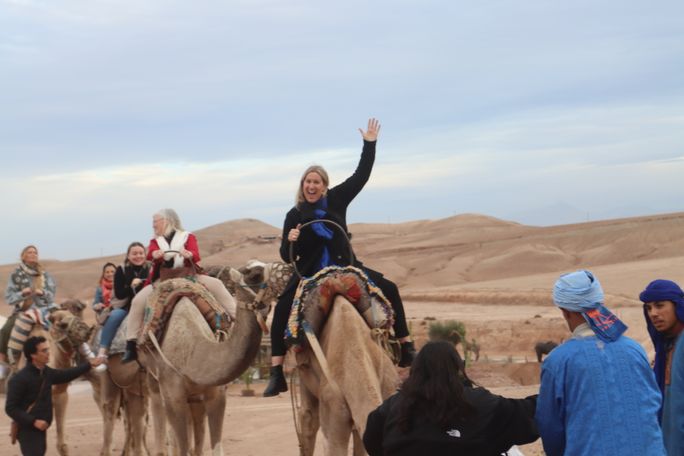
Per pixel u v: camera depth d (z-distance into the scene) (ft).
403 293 280.51
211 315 32.81
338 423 24.40
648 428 16.67
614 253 383.24
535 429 16.83
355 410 23.45
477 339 174.81
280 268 27.73
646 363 17.25
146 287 35.40
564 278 17.71
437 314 214.69
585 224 505.25
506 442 16.55
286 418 52.54
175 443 31.91
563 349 17.43
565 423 17.21
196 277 34.99
